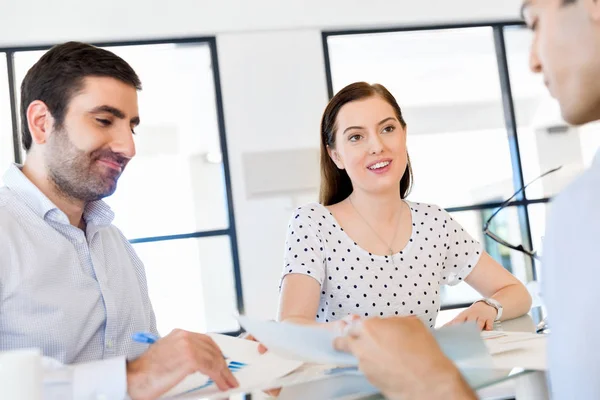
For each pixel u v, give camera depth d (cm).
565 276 47
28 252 126
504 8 519
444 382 58
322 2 493
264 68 489
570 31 53
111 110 130
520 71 571
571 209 47
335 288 170
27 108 132
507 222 546
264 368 100
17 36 451
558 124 566
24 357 54
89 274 136
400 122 181
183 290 512
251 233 479
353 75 566
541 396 93
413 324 63
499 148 576
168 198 528
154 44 482
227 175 481
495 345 105
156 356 93
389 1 502
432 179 575
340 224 176
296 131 489
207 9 477
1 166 470
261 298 477
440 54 575
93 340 135
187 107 531
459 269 186
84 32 461
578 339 45
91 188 132
